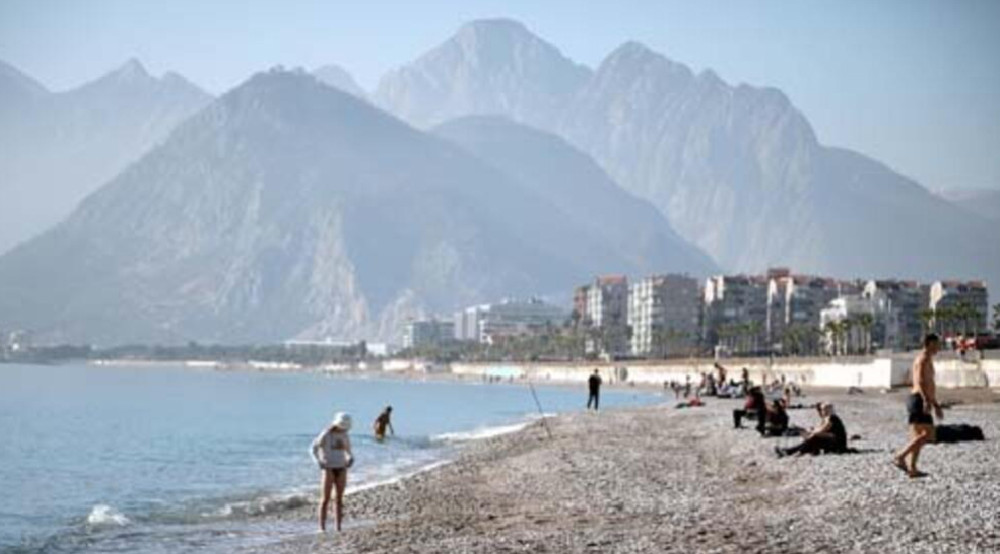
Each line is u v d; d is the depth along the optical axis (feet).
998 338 490.90
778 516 82.23
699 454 153.48
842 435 129.70
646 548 70.90
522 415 462.60
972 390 360.48
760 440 164.25
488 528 89.92
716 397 377.71
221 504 134.41
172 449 269.23
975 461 109.29
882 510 80.28
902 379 440.86
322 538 90.43
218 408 545.44
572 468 142.31
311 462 223.30
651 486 115.55
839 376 517.55
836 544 68.08
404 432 325.62
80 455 249.75
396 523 96.68
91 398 652.48
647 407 341.41
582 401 622.95
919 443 97.55
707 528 78.23
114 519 118.62
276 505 125.49
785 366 619.67
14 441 300.61
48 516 136.98
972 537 67.87
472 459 175.01
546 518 94.38
